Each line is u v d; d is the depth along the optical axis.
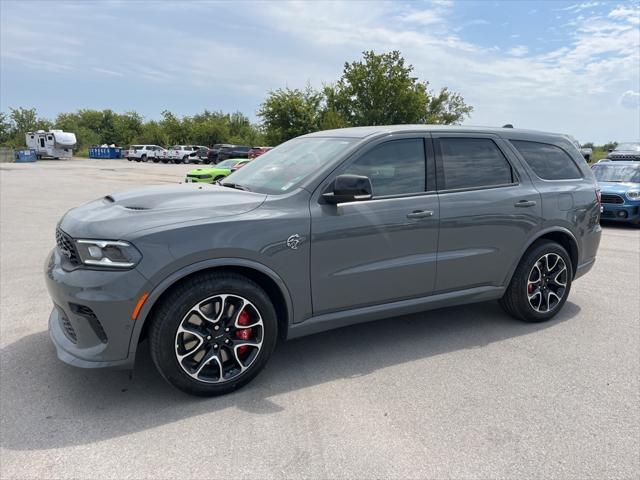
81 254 2.88
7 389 3.23
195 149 52.84
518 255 4.39
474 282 4.21
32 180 24.34
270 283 3.35
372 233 3.58
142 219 2.98
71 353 2.99
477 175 4.20
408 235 3.75
